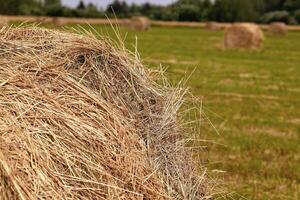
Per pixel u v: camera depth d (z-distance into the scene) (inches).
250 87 830.5
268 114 615.2
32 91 180.1
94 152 179.2
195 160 229.8
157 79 236.1
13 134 161.8
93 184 172.7
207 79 890.1
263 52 1589.6
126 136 192.7
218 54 1425.9
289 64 1264.8
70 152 172.9
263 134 500.4
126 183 181.6
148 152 201.5
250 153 423.5
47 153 166.1
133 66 222.4
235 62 1239.5
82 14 2564.0
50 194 158.6
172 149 212.1
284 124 558.3
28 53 201.3
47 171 162.1
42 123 172.9
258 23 3649.1
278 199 324.8
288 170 385.4
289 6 3927.2
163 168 205.0
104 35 241.0
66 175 167.9
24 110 171.9
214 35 2324.1
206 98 697.6
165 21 3181.6
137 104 212.8
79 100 189.5
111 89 206.8
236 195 311.4
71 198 165.0
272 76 1001.5
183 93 229.9
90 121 185.6
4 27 221.3
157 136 209.8
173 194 201.8
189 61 1151.6
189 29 2795.3
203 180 222.8
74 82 194.2
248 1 3538.4
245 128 522.6
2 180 150.1
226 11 3462.1
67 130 177.0
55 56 203.2
